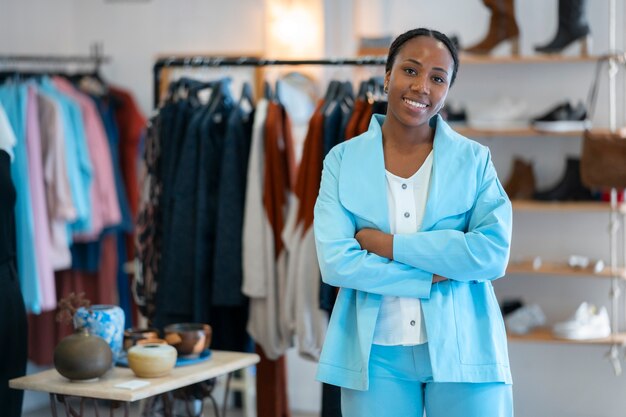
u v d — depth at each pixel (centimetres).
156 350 295
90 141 540
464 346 228
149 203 397
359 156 238
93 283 562
